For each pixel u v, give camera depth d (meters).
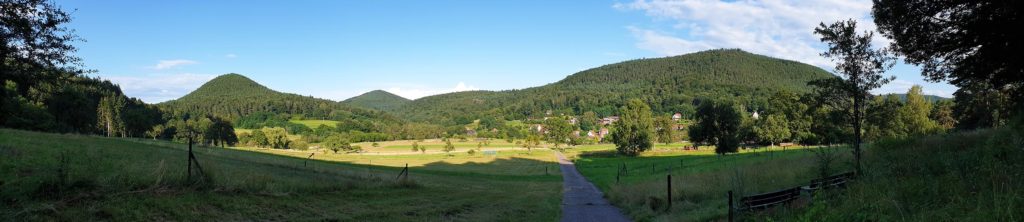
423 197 21.06
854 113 16.58
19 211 9.58
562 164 78.44
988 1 15.84
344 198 17.61
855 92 16.25
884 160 17.83
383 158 92.81
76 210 10.38
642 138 87.75
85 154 19.73
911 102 61.00
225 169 20.48
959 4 17.14
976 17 16.81
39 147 20.00
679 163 49.81
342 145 119.06
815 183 12.69
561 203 23.61
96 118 94.00
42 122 59.53
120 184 12.77
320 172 27.12
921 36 18.50
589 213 19.64
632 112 90.19
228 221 11.89
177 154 28.95
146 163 19.20
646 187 22.91
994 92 39.06
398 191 21.91
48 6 13.52
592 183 40.19
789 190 12.46
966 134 21.64
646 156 81.50
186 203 12.38
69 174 12.41
